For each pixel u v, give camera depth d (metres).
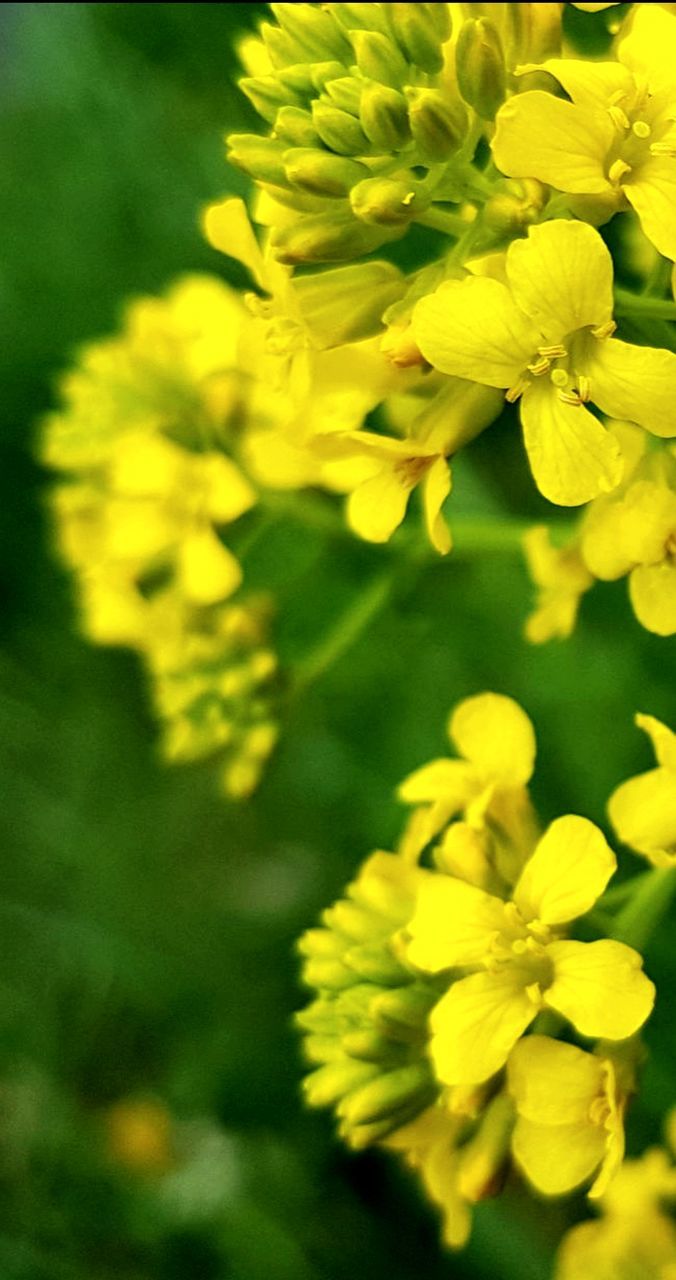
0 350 0.34
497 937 0.17
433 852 0.18
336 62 0.18
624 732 0.27
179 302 0.23
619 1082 0.18
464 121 0.17
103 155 0.31
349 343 0.18
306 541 0.24
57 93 0.32
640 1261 0.21
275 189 0.17
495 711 0.18
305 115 0.17
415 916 0.18
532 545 0.20
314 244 0.17
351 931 0.18
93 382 0.24
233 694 0.23
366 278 0.17
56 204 0.33
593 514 0.18
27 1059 0.31
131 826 0.32
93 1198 0.29
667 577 0.17
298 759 0.30
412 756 0.28
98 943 0.31
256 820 0.32
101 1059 0.31
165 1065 0.31
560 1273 0.22
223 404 0.23
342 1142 0.29
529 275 0.16
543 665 0.27
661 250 0.16
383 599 0.23
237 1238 0.28
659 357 0.16
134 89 0.30
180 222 0.31
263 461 0.20
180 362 0.23
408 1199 0.29
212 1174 0.29
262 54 0.18
